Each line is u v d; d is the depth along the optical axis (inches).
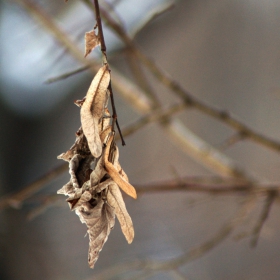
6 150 86.8
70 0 58.0
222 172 58.1
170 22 84.7
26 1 54.5
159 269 48.3
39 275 76.1
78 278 77.9
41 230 81.5
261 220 43.8
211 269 81.0
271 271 79.5
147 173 91.0
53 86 85.0
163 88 88.8
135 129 47.8
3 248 76.0
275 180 87.7
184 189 46.8
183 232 77.9
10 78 81.1
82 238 82.5
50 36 57.0
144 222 79.2
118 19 44.4
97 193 32.9
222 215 78.0
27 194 46.4
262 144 50.5
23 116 86.7
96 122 32.7
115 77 58.1
